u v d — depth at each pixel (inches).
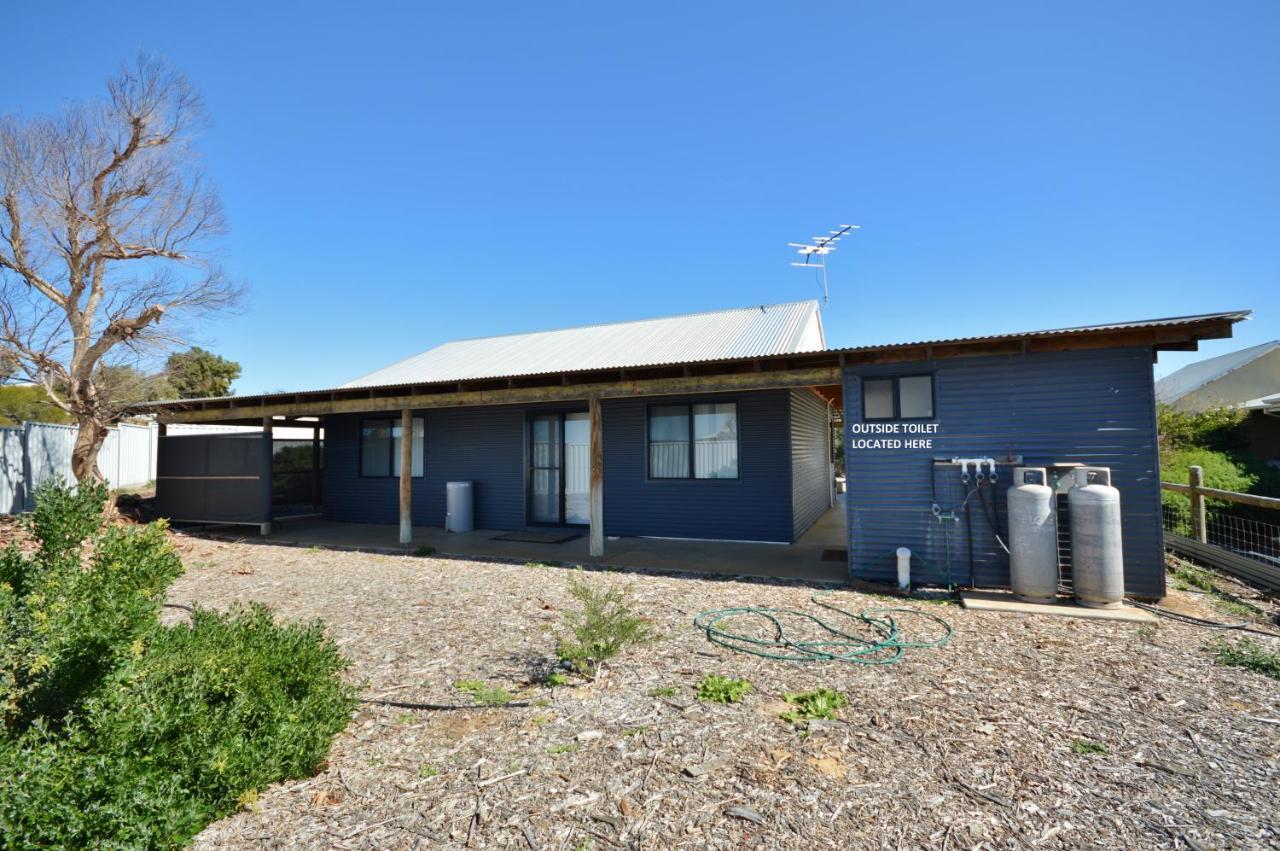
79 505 175.2
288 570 310.5
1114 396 238.4
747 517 387.5
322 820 99.8
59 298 475.8
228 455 449.4
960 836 93.5
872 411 271.1
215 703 113.3
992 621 209.5
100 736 89.2
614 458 422.3
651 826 97.1
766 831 95.4
